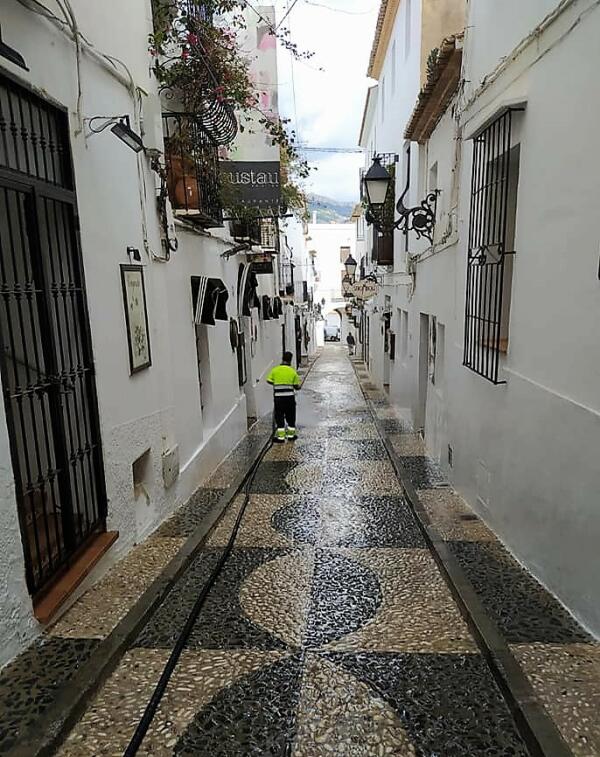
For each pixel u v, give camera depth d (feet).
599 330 8.97
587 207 9.34
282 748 7.44
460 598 11.04
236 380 30.42
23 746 7.16
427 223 25.80
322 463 24.54
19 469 9.16
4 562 8.79
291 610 11.26
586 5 9.32
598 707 7.79
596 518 9.14
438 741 7.50
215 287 22.65
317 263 153.69
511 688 8.07
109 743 7.49
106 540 12.25
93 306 12.10
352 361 93.30
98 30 12.64
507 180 13.23
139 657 9.41
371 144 63.21
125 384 13.80
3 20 9.02
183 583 12.30
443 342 23.31
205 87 18.61
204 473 21.70
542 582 11.48
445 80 20.08
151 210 16.07
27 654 9.27
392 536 15.42
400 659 9.36
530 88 11.94
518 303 12.88
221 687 8.70
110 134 13.21
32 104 9.98
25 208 9.75
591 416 9.23
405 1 33.40
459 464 19.33
